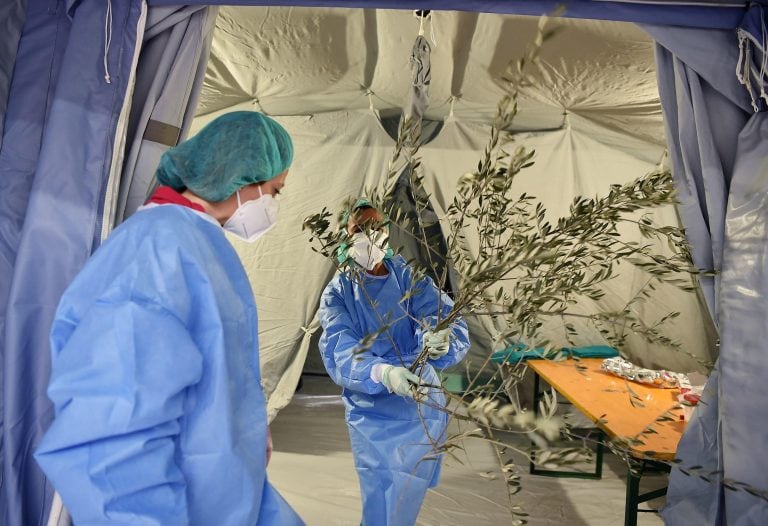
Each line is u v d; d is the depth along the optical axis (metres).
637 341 3.85
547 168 3.73
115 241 1.07
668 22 1.86
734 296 1.86
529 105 3.44
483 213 1.24
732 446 1.84
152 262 1.01
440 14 2.45
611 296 3.86
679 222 3.68
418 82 2.05
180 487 0.97
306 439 3.85
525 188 3.73
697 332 3.87
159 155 1.87
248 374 1.17
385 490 2.15
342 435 3.93
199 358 0.99
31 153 1.82
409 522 2.15
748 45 1.85
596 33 2.51
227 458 1.03
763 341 1.81
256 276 3.70
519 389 4.08
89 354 0.91
